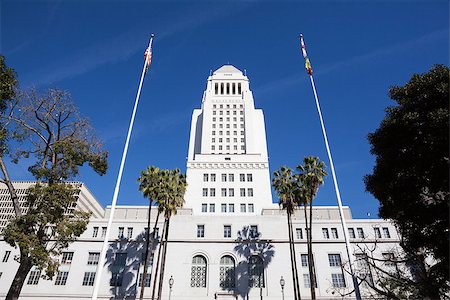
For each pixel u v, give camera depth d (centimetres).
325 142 2370
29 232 2477
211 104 9644
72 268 4619
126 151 2181
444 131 1495
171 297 4419
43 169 2570
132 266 4650
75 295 4422
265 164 7181
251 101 9681
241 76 10775
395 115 1752
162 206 4216
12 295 2292
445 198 1577
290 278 4572
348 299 4244
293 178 4378
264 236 4944
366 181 1988
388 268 4041
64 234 2495
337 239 4875
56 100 2742
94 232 4972
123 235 4944
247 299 4394
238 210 6612
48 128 2778
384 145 1828
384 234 4909
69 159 2706
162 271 3906
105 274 4584
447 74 1586
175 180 4384
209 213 6550
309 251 3788
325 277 4559
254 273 4650
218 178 7044
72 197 2645
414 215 1697
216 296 4391
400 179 1731
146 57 2605
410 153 1702
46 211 2483
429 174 1631
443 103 1599
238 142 9069
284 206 4419
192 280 4594
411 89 1700
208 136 9100
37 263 2303
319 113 2525
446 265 1559
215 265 4681
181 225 5034
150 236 4903
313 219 5412
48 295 4416
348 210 5625
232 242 4869
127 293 4434
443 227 1574
